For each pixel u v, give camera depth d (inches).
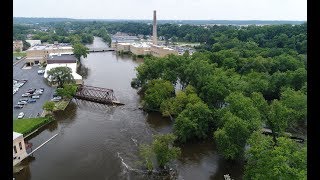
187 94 4584.2
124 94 5615.2
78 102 5187.0
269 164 2098.9
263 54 7194.9
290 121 3725.4
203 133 3649.1
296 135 3735.2
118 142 3631.9
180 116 3651.6
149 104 4694.9
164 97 4690.0
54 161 3198.8
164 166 3073.3
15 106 4746.6
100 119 4404.5
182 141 3577.8
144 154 3004.4
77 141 3661.4
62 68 5876.0
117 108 4877.0
